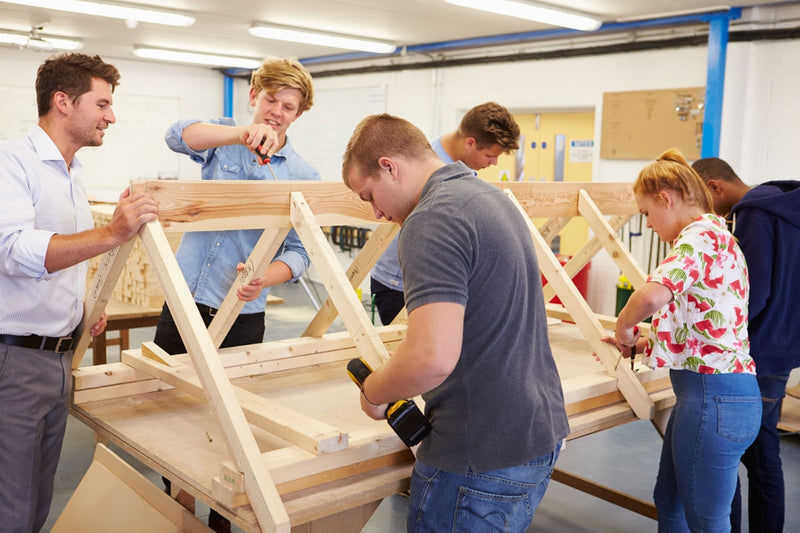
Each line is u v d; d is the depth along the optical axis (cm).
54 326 183
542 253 237
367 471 163
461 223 126
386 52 751
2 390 175
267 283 212
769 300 209
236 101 1023
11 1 555
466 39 702
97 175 933
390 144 138
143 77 952
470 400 132
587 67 636
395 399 130
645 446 390
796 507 314
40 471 196
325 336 255
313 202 194
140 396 213
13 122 869
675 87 580
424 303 122
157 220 166
